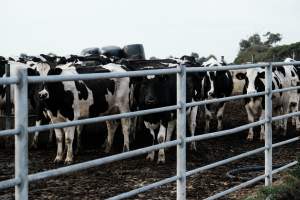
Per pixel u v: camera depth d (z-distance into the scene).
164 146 5.00
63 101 9.84
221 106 14.38
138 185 7.74
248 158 10.01
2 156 10.31
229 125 15.40
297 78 14.41
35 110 12.24
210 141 12.44
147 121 9.95
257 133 13.77
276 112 14.20
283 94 13.46
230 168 9.00
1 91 12.41
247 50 50.44
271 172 7.08
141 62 14.09
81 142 12.32
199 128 14.97
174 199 6.80
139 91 10.56
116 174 8.55
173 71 5.06
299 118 14.28
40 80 3.68
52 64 10.32
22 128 3.57
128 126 11.12
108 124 11.15
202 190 7.34
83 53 24.62
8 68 11.19
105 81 10.99
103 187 7.61
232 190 6.15
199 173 8.51
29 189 7.40
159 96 9.81
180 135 5.21
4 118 11.43
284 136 13.23
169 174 8.59
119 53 22.91
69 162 9.68
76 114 10.12
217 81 14.03
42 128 3.73
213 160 9.99
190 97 11.10
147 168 9.11
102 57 16.80
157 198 6.86
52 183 7.82
